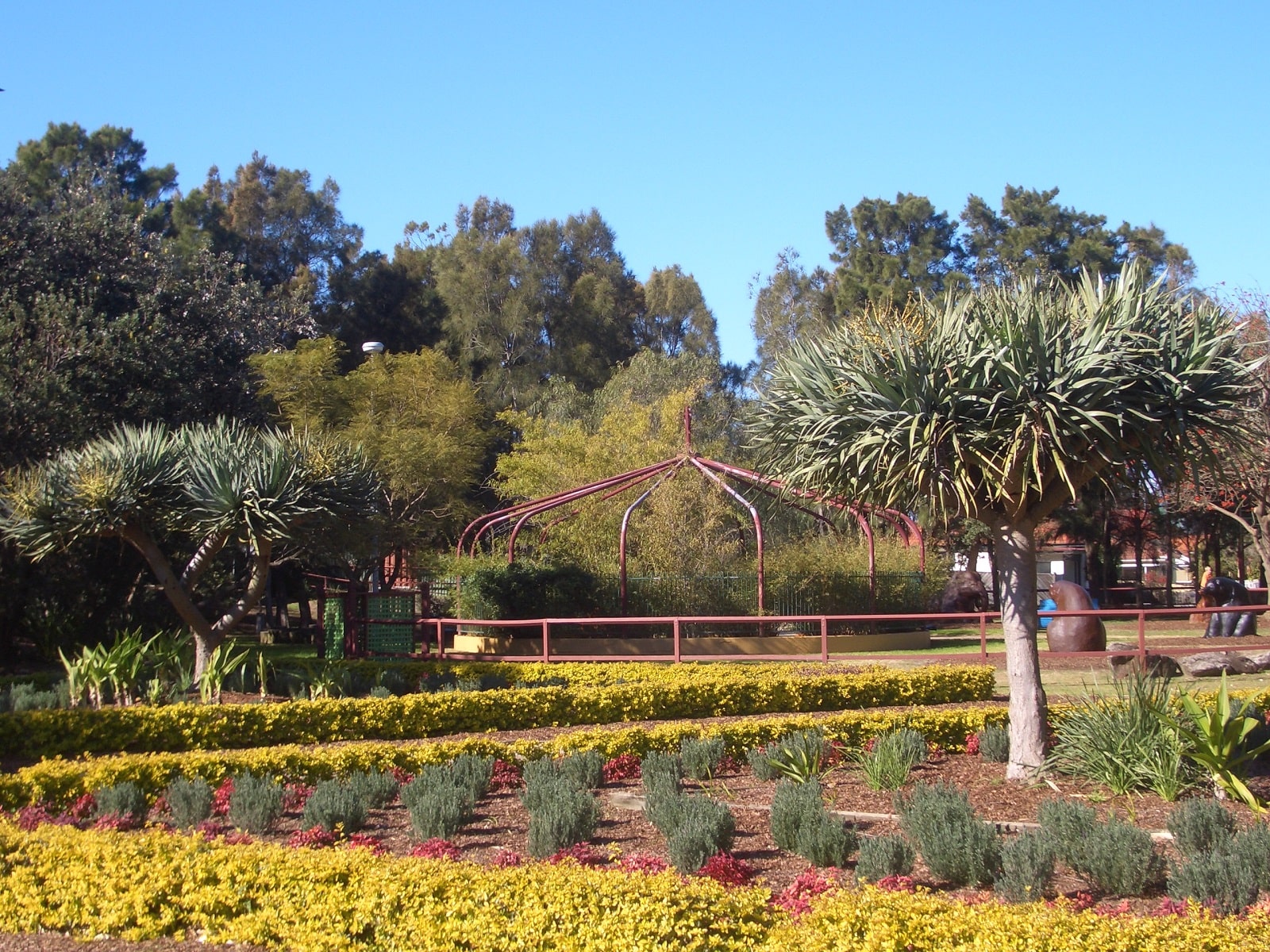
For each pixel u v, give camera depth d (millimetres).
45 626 20781
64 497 13883
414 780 8328
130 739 11000
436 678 15820
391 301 43156
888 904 4727
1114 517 34844
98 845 6012
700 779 9320
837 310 40312
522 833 7566
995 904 4809
